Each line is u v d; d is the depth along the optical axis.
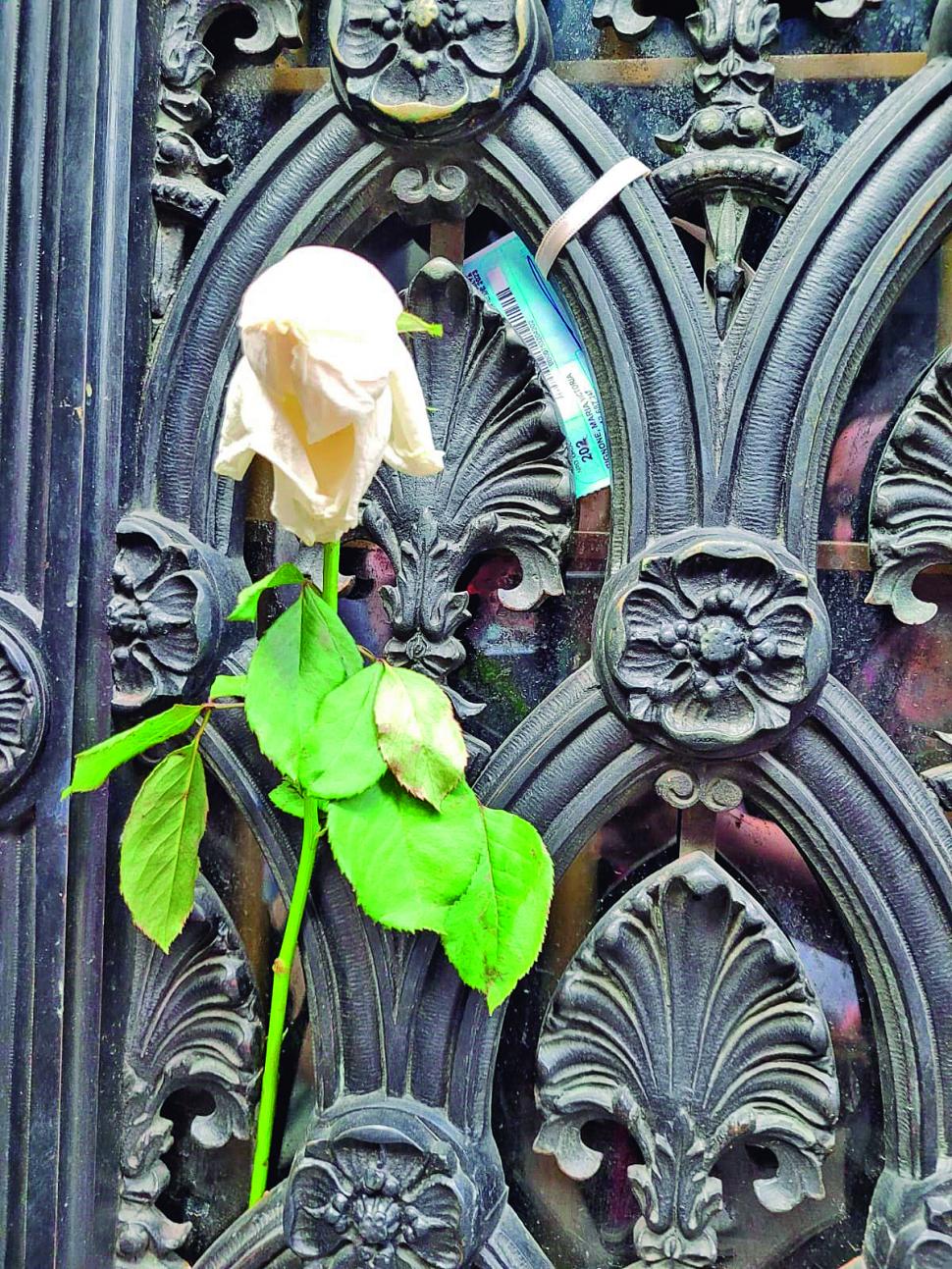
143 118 0.92
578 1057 0.90
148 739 0.87
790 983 0.89
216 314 0.92
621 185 0.90
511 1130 0.91
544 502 0.91
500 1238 0.90
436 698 0.87
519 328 0.92
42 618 0.91
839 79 0.91
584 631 0.91
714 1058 0.89
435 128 0.90
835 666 0.90
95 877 0.91
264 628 0.92
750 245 0.91
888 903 0.89
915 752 0.90
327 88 0.92
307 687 0.87
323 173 0.91
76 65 0.92
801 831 0.89
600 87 0.91
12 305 0.92
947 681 0.90
